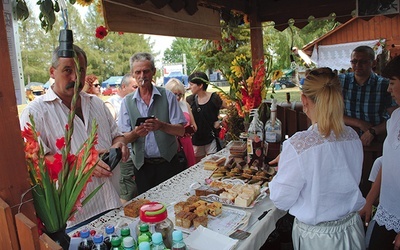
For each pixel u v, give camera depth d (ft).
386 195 6.29
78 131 6.24
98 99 7.01
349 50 38.65
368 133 10.00
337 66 39.19
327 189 4.94
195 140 13.88
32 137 3.75
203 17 10.56
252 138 7.53
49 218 3.79
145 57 9.48
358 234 5.32
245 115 8.81
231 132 10.09
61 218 3.89
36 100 6.10
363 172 10.12
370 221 6.82
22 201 3.44
